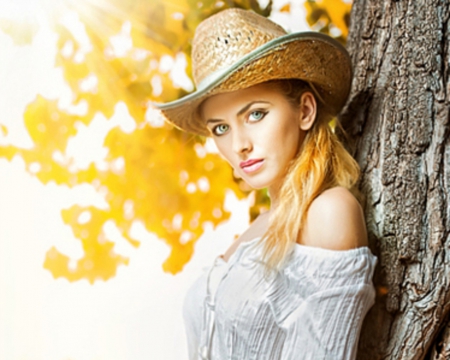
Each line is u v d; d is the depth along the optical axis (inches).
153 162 123.7
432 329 62.9
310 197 62.2
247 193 124.7
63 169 126.8
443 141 65.1
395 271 64.8
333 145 67.1
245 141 63.3
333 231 59.2
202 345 71.2
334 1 108.6
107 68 117.4
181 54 114.0
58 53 118.1
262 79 61.3
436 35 67.4
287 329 60.7
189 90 116.6
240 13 65.9
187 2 109.4
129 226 129.3
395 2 71.7
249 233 76.8
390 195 66.1
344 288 57.9
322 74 65.6
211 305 70.1
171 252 129.1
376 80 72.7
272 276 62.5
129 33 114.5
